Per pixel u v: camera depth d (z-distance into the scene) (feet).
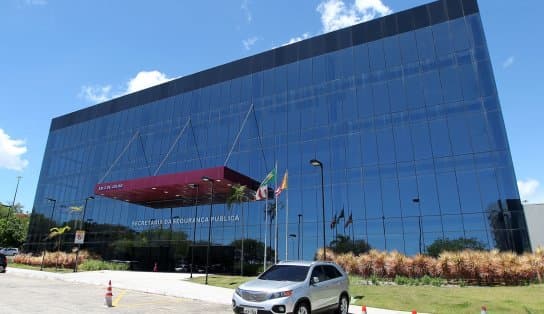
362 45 122.52
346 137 116.26
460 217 92.99
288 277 36.29
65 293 56.70
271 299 31.96
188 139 153.69
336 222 109.40
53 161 203.31
